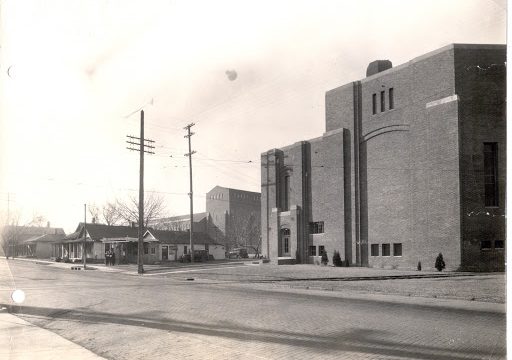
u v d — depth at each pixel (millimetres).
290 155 46594
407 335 9266
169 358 7754
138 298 16312
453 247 29859
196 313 12539
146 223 75500
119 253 51406
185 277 29234
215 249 61594
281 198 47781
